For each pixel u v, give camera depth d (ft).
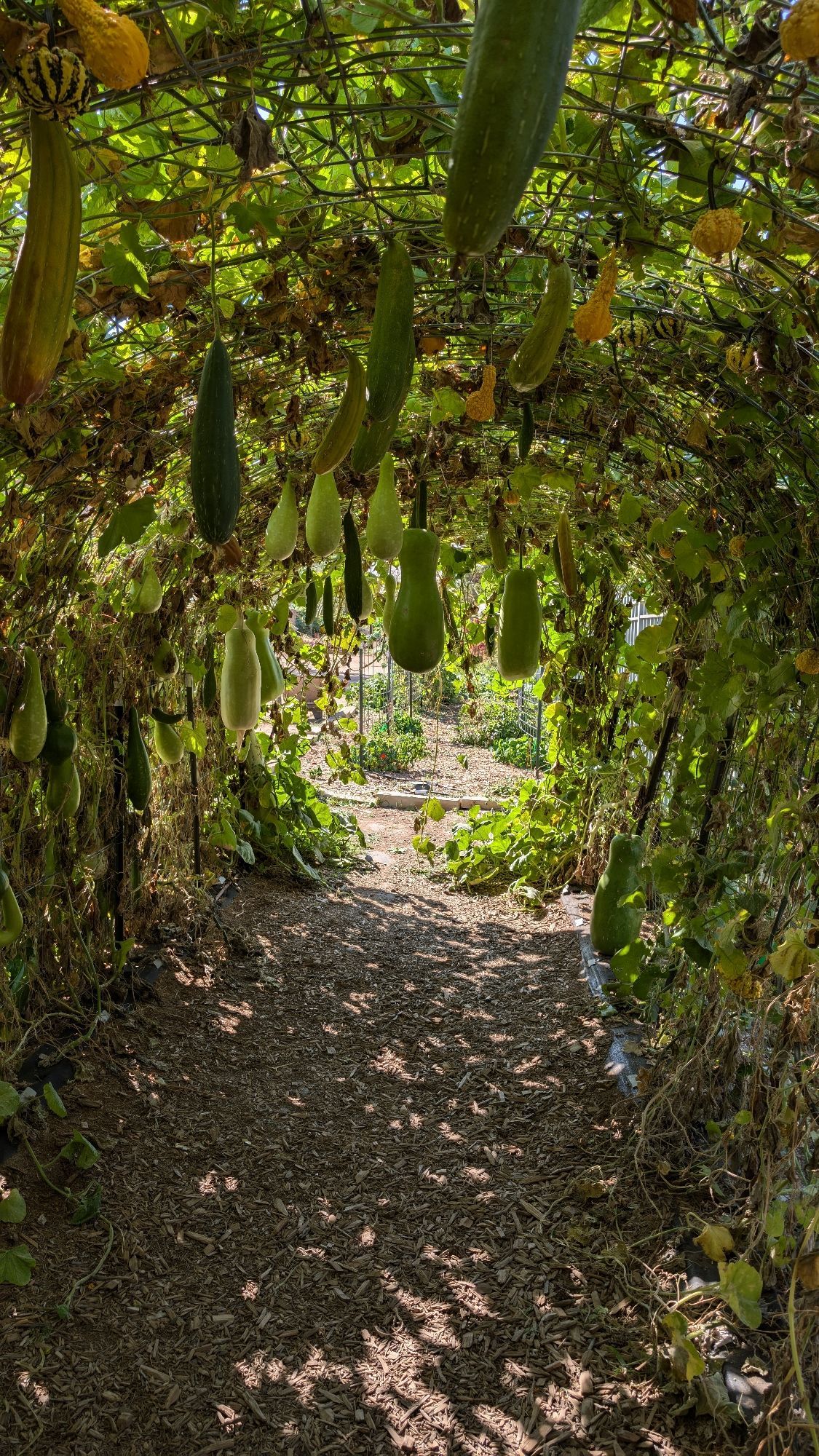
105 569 14.17
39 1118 11.91
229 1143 12.50
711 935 10.65
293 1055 15.14
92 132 6.11
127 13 4.90
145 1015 15.37
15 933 10.99
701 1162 11.03
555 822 24.11
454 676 31.45
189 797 19.13
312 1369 8.83
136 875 16.25
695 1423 7.95
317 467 5.88
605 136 5.82
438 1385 8.63
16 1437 7.93
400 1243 10.61
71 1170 11.39
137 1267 10.09
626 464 13.09
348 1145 12.62
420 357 10.30
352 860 26.84
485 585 24.56
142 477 10.96
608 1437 7.94
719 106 5.96
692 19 4.61
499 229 2.93
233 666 12.46
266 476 14.85
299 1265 10.27
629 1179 11.24
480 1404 8.39
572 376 10.38
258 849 24.90
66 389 8.79
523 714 44.50
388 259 4.89
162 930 18.49
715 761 12.01
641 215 6.79
